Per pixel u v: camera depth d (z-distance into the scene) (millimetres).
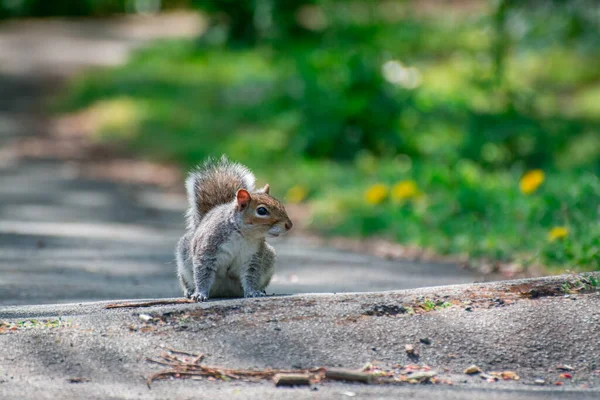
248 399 5105
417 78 22859
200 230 7484
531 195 12797
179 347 5945
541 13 24891
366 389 5363
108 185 18906
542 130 20125
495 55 22344
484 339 6102
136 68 30922
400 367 5797
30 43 40688
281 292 8883
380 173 16906
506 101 21219
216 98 26344
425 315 6398
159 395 5148
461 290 6801
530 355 5953
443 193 13875
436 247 11961
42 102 29625
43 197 17328
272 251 7723
